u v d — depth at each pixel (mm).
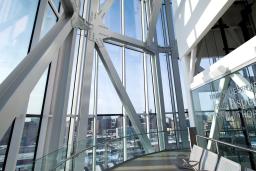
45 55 3484
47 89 5137
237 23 6133
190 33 6898
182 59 8180
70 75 5527
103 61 7188
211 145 6062
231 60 4832
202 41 6855
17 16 3588
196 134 6160
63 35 4531
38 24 4266
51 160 4516
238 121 4750
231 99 4988
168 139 7898
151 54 9281
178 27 8383
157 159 5891
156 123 8531
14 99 2555
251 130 4301
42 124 4852
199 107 6945
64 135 5176
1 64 3090
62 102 5215
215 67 5691
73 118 6137
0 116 2271
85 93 6203
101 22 7414
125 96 7352
